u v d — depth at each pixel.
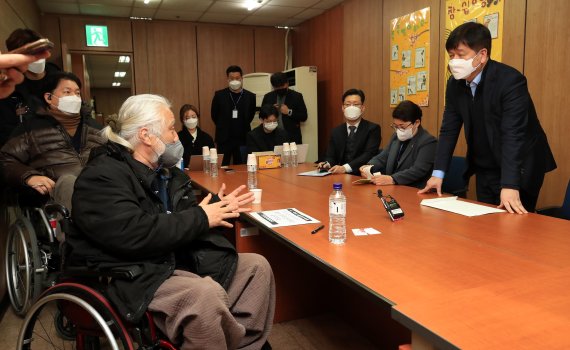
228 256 1.54
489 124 2.06
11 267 2.55
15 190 2.46
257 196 2.19
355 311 2.35
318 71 6.53
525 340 0.76
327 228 1.67
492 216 1.79
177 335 1.26
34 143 2.55
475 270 1.16
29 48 0.98
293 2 5.71
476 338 0.77
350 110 3.70
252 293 1.52
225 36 6.82
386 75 5.06
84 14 6.01
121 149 1.52
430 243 1.43
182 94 6.63
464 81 2.16
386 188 2.61
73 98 2.58
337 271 1.19
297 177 3.24
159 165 1.67
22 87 2.85
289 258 2.42
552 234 1.50
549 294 0.97
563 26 3.11
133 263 1.34
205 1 5.53
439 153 2.37
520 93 1.92
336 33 6.00
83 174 1.39
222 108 5.48
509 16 3.50
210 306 1.25
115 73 10.41
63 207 1.95
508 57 3.54
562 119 3.17
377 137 3.82
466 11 3.91
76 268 1.37
